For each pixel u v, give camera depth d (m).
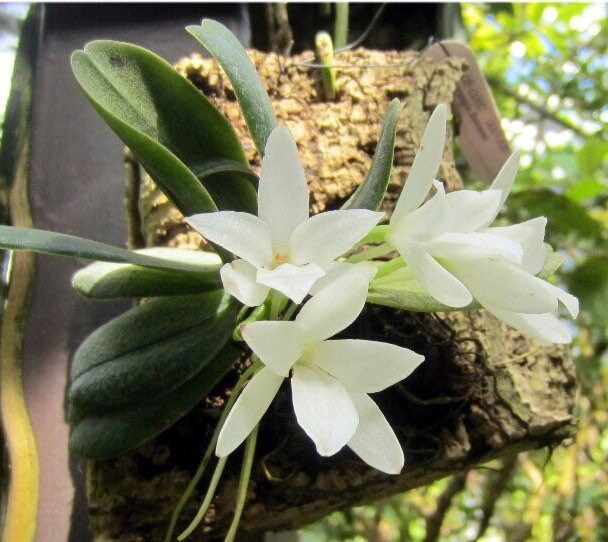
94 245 0.14
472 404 0.18
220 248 0.15
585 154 0.43
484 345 0.18
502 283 0.13
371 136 0.21
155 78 0.16
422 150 0.13
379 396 0.18
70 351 0.22
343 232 0.12
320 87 0.22
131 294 0.15
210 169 0.16
